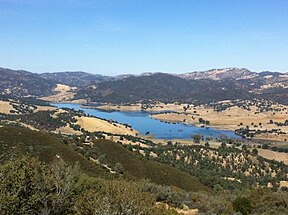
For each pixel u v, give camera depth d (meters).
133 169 95.88
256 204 43.78
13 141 82.00
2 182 21.31
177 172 99.19
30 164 23.38
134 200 21.28
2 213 19.95
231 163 141.62
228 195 60.03
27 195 21.91
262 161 146.75
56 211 22.56
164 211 24.89
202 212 43.94
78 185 29.22
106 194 22.23
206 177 106.50
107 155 103.31
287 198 43.28
